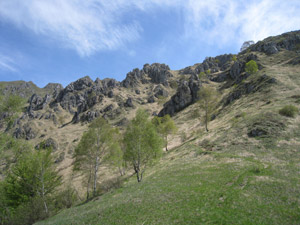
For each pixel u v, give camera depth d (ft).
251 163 82.02
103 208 64.39
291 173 62.23
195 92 440.45
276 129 112.78
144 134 115.96
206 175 79.66
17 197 100.63
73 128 581.12
